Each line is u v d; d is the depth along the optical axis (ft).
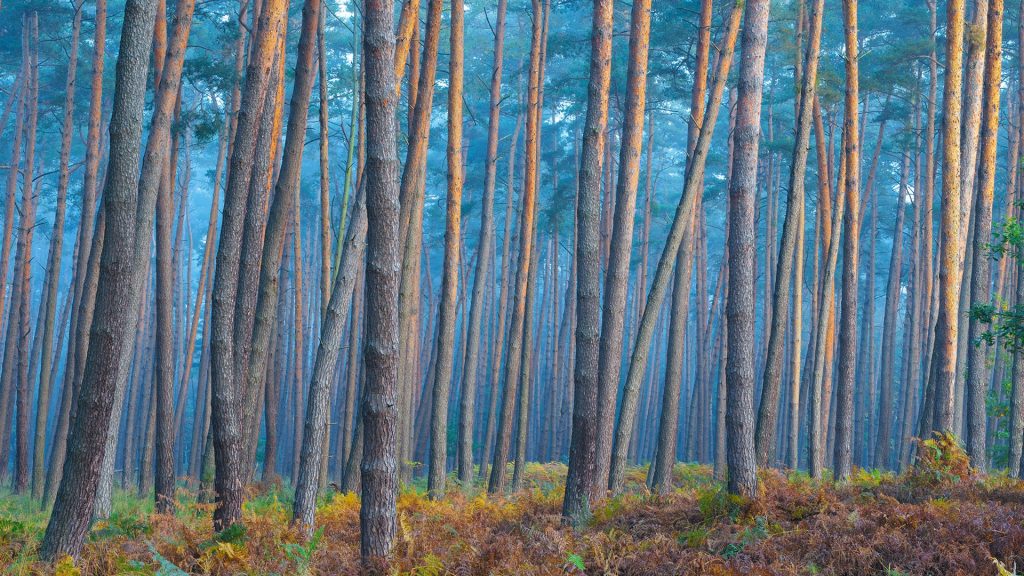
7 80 142.20
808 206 143.13
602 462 33.76
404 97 96.02
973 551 22.43
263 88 32.86
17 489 67.56
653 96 108.88
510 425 55.67
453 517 33.88
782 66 120.78
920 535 24.30
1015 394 54.54
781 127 121.60
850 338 50.49
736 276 28.76
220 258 30.68
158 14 51.49
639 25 37.73
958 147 46.96
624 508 30.76
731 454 28.84
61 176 71.05
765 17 29.09
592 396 30.40
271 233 40.09
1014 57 104.73
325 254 57.11
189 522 34.47
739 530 26.27
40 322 90.43
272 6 33.55
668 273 38.96
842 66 104.12
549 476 69.31
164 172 44.16
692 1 88.33
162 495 39.73
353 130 45.09
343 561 24.00
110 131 23.12
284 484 63.62
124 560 24.45
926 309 83.66
